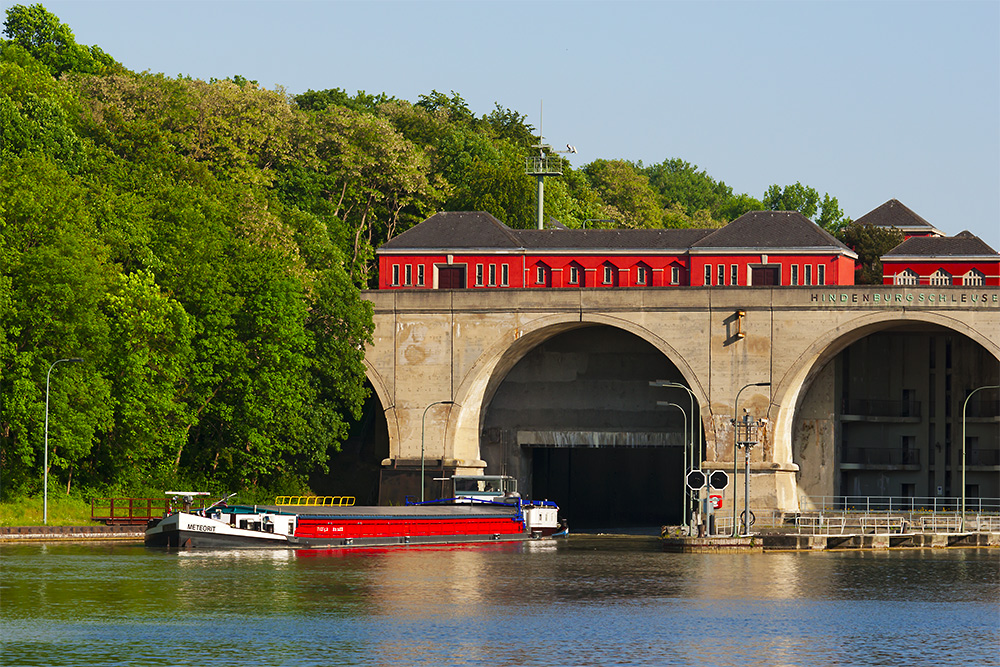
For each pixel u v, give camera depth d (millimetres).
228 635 100188
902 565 158125
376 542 180750
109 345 179375
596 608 116062
